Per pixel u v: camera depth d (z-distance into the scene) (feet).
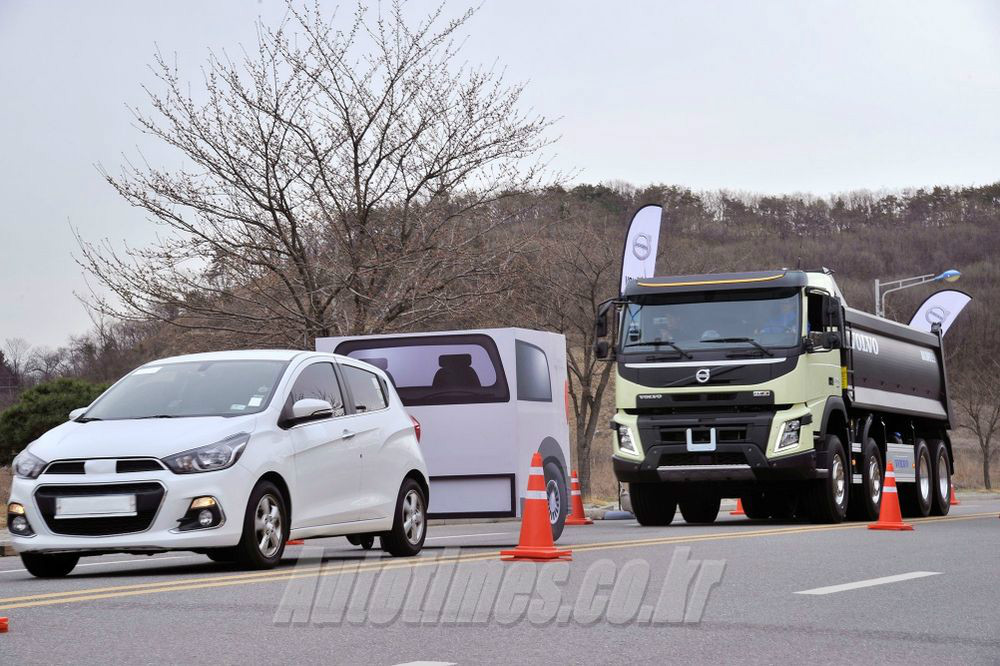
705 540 68.18
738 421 85.35
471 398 65.57
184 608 38.40
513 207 128.06
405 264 116.98
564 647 31.45
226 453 49.98
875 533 75.66
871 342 98.48
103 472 49.08
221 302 116.16
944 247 409.69
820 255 368.07
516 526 100.94
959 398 290.76
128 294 111.86
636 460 87.40
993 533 76.23
